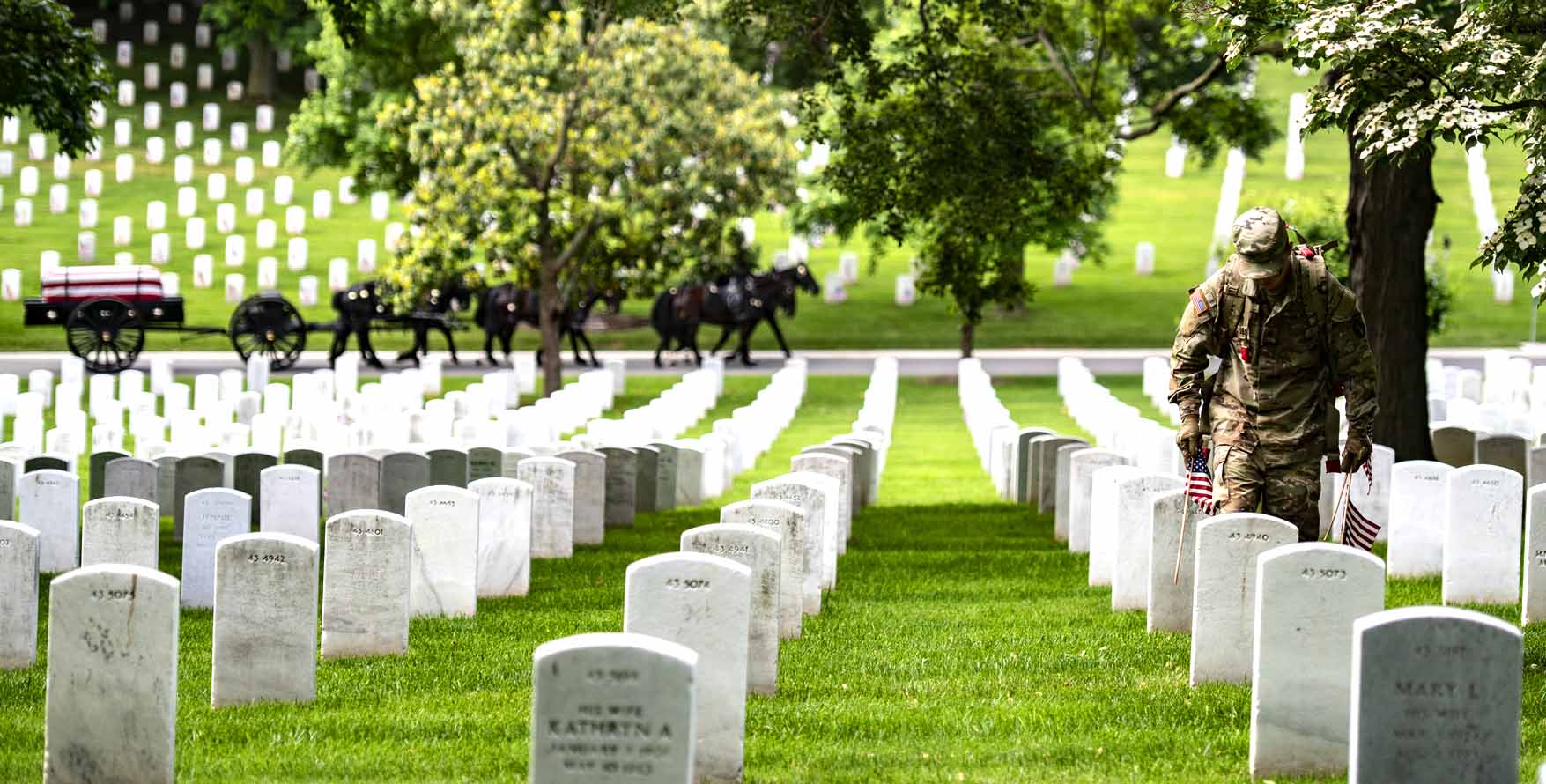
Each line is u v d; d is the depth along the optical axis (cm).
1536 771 830
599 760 697
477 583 1440
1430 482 1462
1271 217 1023
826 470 1680
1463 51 1130
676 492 2083
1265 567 845
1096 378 4212
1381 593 837
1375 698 720
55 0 2036
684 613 850
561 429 2959
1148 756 889
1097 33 2736
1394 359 1980
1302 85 7875
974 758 891
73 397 2883
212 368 4153
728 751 851
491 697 1048
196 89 7669
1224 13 1287
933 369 4466
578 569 1605
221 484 1758
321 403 2934
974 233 2223
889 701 1032
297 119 4719
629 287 3641
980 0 2203
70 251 5559
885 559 1664
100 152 6769
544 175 3366
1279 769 850
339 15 2466
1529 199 1141
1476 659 712
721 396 3872
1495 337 4994
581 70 3284
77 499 1561
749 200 3481
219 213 5872
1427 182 1981
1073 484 1691
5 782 852
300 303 5134
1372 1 1168
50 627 830
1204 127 2698
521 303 4209
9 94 1927
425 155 3312
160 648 830
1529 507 1213
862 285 5819
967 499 2253
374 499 1738
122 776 837
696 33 3403
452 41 3947
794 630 1242
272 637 1027
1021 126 2223
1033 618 1317
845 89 2247
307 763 887
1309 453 1041
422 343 4169
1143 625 1261
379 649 1179
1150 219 6644
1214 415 1064
